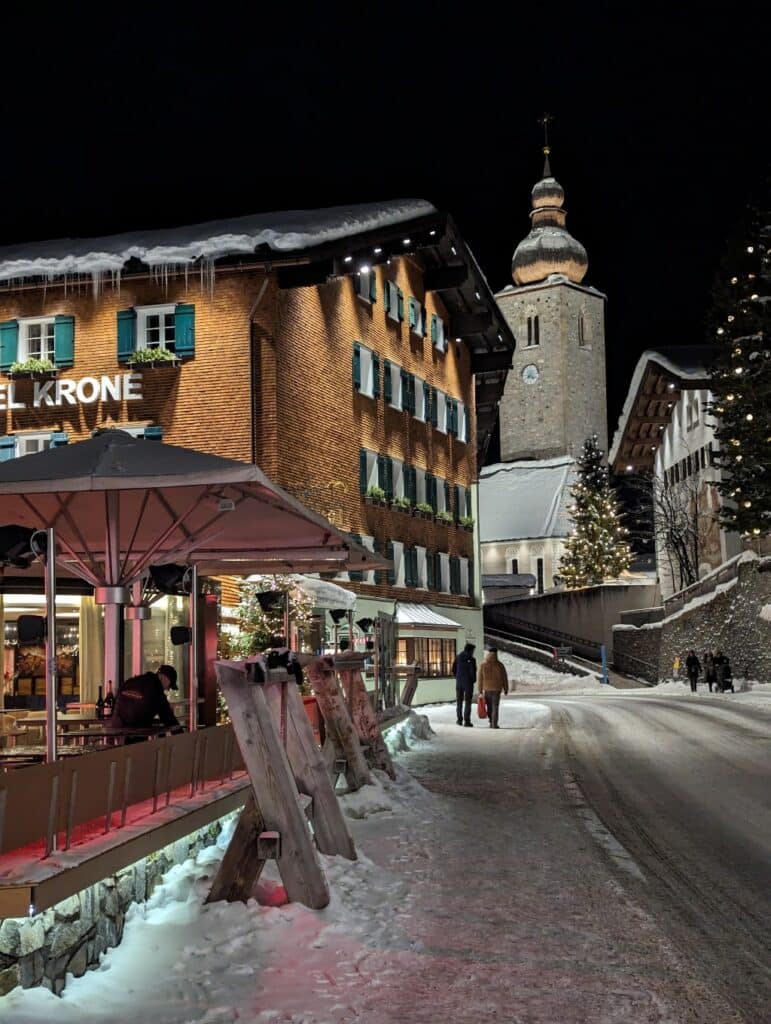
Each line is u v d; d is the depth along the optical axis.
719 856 9.97
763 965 6.63
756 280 41.91
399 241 35.59
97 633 22.00
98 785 6.61
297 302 32.53
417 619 40.97
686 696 44.47
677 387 60.34
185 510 12.91
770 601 48.03
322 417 34.19
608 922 7.62
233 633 26.30
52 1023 5.17
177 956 6.41
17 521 12.85
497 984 6.21
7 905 5.22
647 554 104.44
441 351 46.47
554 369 112.56
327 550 15.91
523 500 104.44
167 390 30.69
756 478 42.06
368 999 5.89
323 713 12.63
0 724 13.64
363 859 9.23
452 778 15.90
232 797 8.97
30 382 31.41
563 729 25.50
